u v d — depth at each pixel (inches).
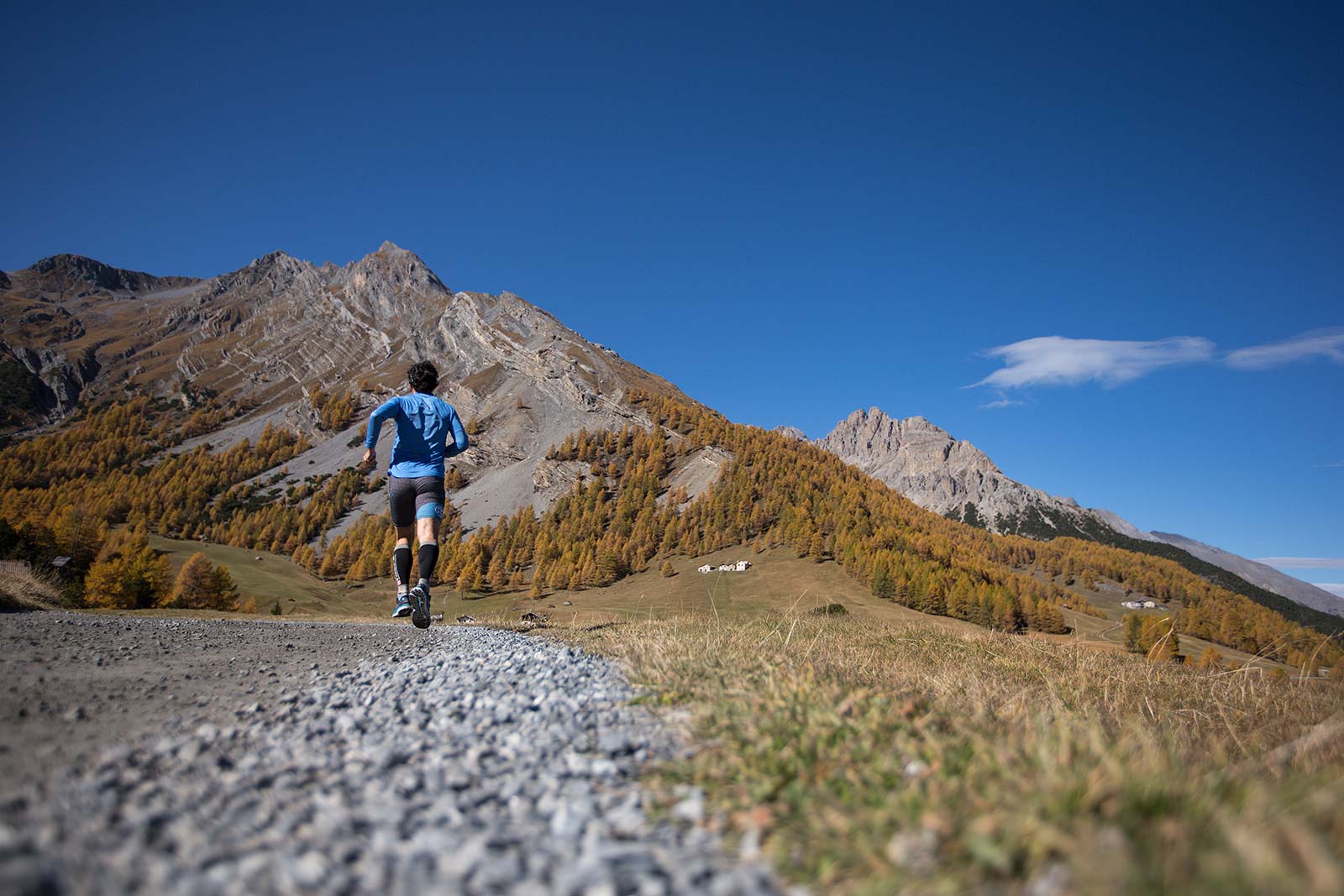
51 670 195.9
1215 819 64.5
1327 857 50.7
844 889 62.9
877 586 4884.4
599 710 150.2
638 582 6417.3
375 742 122.5
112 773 93.5
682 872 67.7
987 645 463.8
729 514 7509.8
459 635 460.4
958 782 83.6
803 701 137.2
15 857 64.1
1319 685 264.7
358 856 70.9
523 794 95.6
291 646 329.7
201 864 67.2
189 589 3075.8
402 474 254.4
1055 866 57.7
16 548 2343.8
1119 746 92.5
